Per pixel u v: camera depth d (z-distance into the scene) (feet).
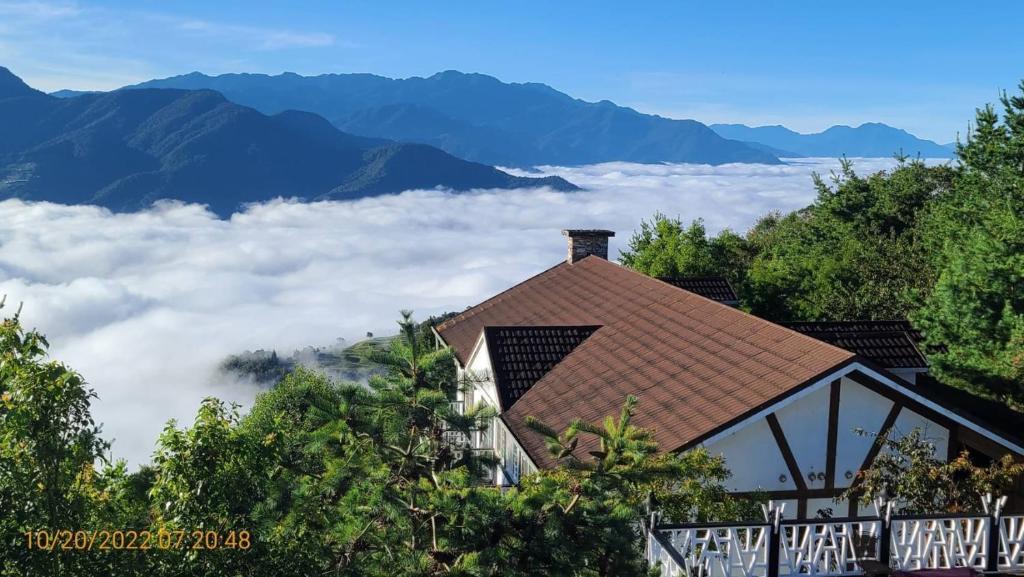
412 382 32.68
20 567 22.31
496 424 71.31
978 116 121.90
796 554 42.55
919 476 48.91
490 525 28.78
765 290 122.52
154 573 23.45
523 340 75.97
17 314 24.26
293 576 25.96
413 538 29.66
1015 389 73.61
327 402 32.30
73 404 24.17
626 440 29.84
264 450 27.12
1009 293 75.72
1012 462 50.57
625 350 69.97
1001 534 44.04
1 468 23.09
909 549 43.34
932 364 78.13
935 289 84.02
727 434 50.14
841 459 52.75
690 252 133.49
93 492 26.17
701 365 60.23
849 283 120.57
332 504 30.40
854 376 52.08
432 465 32.73
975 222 101.14
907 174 159.33
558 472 45.88
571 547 28.48
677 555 37.47
